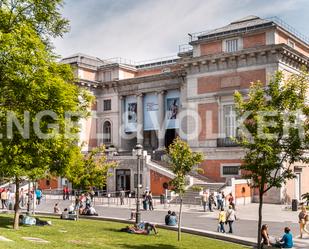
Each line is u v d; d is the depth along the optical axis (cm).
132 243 1959
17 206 2194
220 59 4569
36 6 1591
